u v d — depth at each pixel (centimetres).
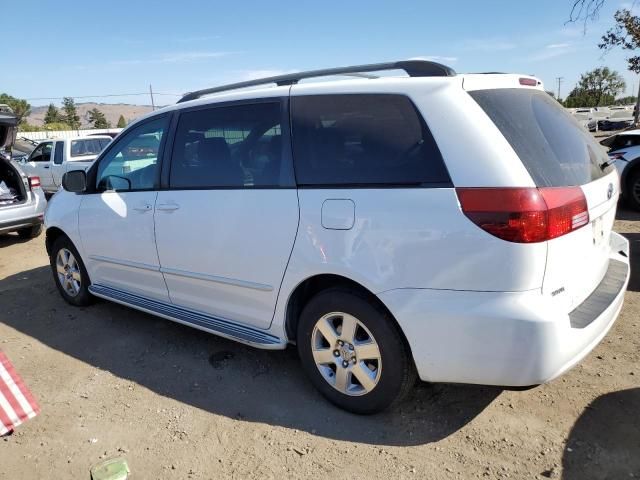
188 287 364
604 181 286
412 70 276
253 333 327
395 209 254
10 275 622
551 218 229
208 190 336
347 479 246
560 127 286
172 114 370
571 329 237
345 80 291
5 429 291
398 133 261
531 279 230
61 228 464
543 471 243
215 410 309
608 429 269
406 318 254
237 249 320
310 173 288
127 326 443
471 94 253
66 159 1244
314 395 319
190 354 384
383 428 283
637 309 412
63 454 276
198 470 258
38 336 430
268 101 313
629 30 1314
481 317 236
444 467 250
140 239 385
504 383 241
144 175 387
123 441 284
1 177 793
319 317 293
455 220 238
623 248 340
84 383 349
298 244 288
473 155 238
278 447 272
